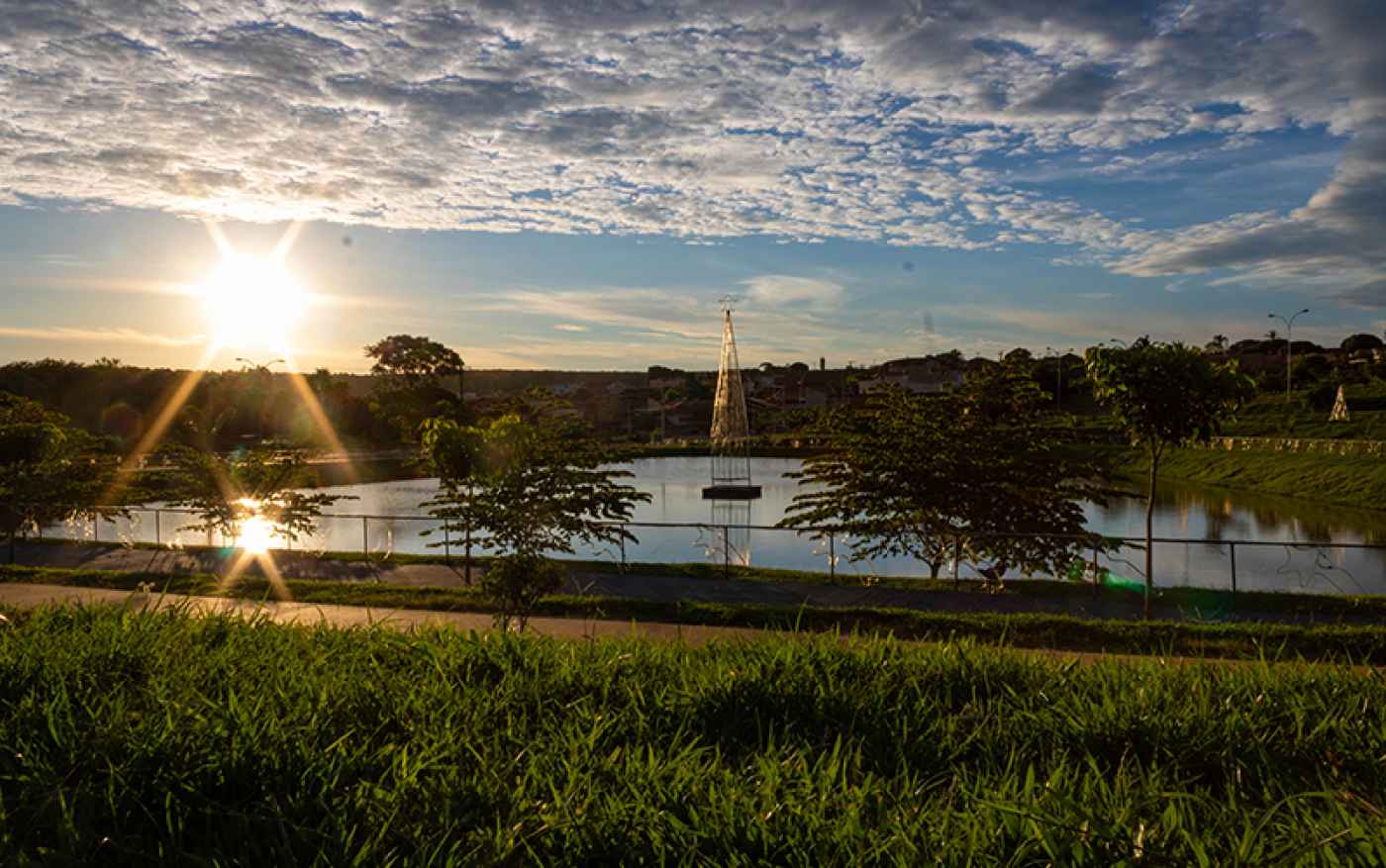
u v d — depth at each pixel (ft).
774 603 45.73
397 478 206.59
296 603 46.39
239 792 12.88
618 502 43.88
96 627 22.16
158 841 11.55
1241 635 35.09
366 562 61.00
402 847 11.17
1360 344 504.02
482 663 19.62
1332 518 133.28
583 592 49.11
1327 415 268.00
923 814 11.13
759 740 14.55
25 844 11.09
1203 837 10.50
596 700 17.51
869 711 16.31
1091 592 48.26
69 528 94.12
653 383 560.20
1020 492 55.93
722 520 134.72
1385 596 45.96
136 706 16.56
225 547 68.95
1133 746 14.56
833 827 10.93
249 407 262.47
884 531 57.47
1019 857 9.95
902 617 39.81
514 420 43.60
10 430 80.74
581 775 13.03
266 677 17.98
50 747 13.94
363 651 20.94
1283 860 9.71
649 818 11.27
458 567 58.85
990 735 15.05
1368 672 18.15
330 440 265.13
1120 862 9.55
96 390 262.06
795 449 286.05
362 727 15.39
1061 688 17.60
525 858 10.96
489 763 13.65
